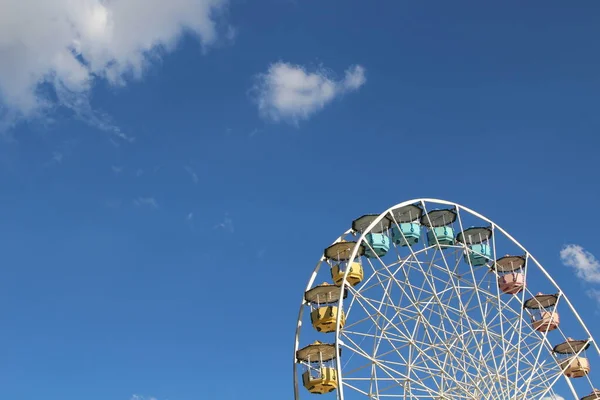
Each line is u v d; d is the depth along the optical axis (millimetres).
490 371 52406
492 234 59312
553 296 60375
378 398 48250
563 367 58656
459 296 54219
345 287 50875
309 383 51281
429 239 59656
